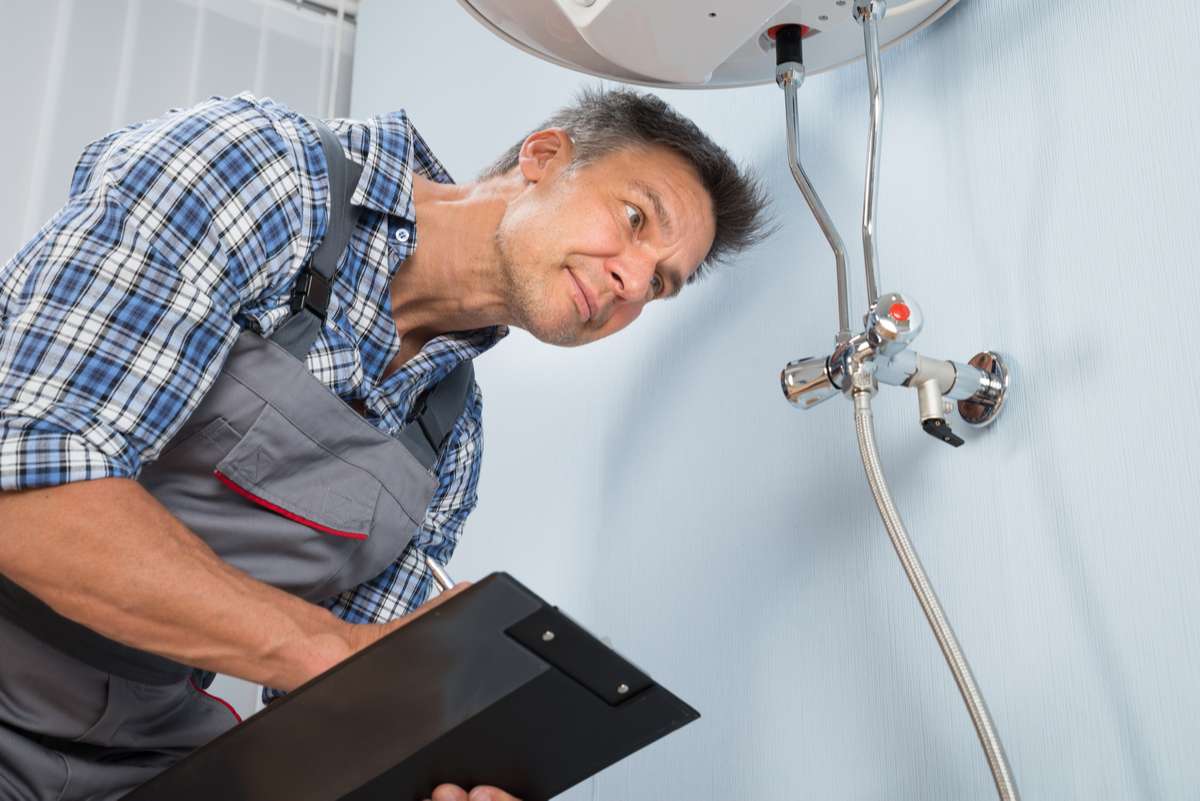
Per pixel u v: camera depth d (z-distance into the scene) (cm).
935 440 104
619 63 107
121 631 80
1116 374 90
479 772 81
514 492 164
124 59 213
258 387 97
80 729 103
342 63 238
